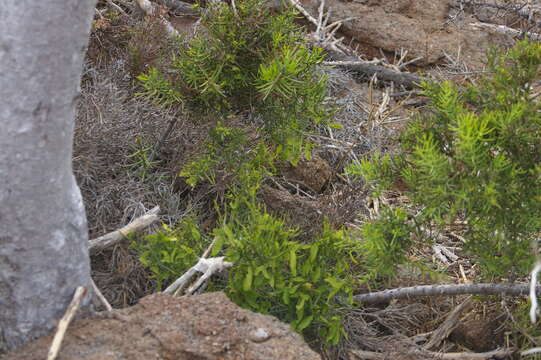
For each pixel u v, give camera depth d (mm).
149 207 3643
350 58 5980
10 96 2139
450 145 2916
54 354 2188
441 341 3479
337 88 5559
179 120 3924
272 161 3857
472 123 2701
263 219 3018
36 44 2100
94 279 3184
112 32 4680
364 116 5293
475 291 3076
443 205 2779
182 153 3861
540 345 3176
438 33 6449
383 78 5934
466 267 3969
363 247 3041
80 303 2441
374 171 3068
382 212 3053
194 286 2912
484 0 6898
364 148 4855
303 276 2992
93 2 2170
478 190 2678
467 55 6305
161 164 3936
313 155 4477
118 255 3195
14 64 2113
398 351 3266
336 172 4395
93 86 4082
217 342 2363
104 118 3752
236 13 3250
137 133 3865
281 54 3309
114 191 3562
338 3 6422
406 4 6551
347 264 3146
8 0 2074
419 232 3021
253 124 3887
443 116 2982
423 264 3457
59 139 2227
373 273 3064
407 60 6270
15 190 2211
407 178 2885
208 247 3250
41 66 2125
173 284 2896
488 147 2791
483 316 3496
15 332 2363
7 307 2336
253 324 2477
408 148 3059
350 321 3311
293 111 3393
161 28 4551
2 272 2291
